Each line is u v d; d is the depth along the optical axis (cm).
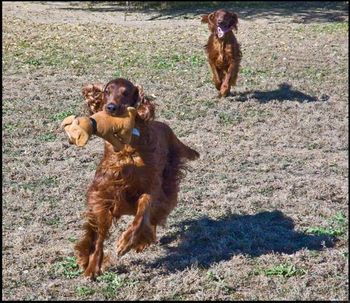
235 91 1429
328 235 730
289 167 969
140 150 595
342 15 2878
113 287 600
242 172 938
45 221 751
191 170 930
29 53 1798
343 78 1588
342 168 970
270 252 682
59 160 970
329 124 1195
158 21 2661
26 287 600
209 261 661
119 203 600
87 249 615
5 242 692
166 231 733
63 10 2920
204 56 1825
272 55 1859
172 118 1198
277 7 3134
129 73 1577
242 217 780
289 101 1347
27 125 1124
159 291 596
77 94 1355
